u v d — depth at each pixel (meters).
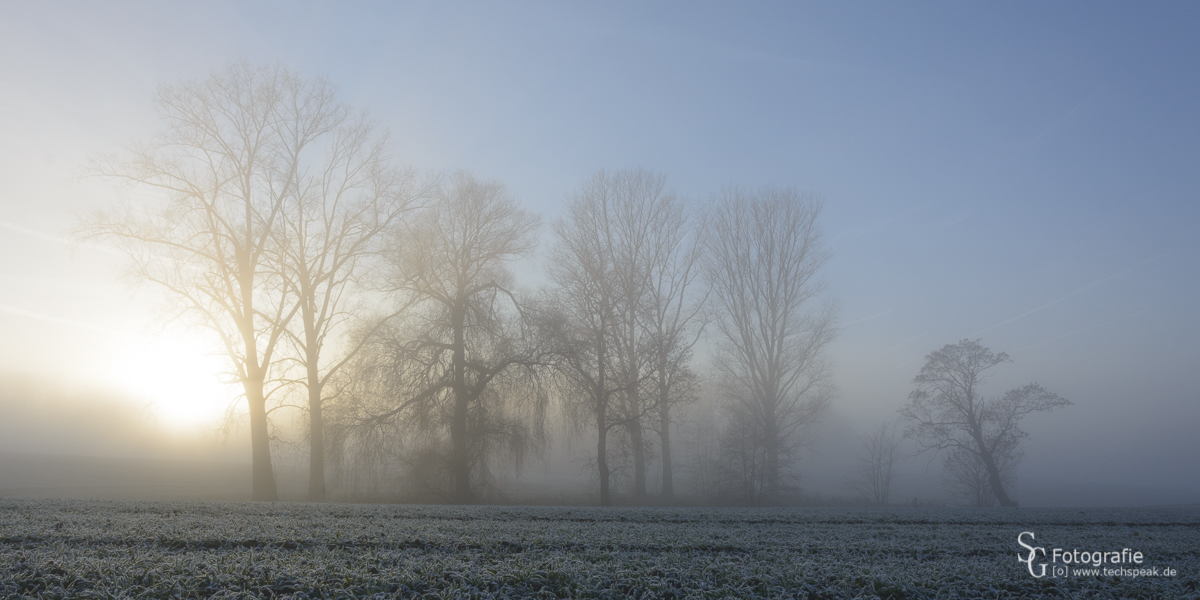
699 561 8.55
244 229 26.64
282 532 9.62
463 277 30.70
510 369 29.89
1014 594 7.50
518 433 29.38
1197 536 13.82
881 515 17.73
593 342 31.61
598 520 14.35
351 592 6.36
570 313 32.28
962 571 8.43
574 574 7.36
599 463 31.55
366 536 9.53
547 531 11.12
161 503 14.62
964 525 15.48
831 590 7.18
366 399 28.56
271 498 25.69
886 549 10.52
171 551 8.17
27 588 6.22
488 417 29.20
